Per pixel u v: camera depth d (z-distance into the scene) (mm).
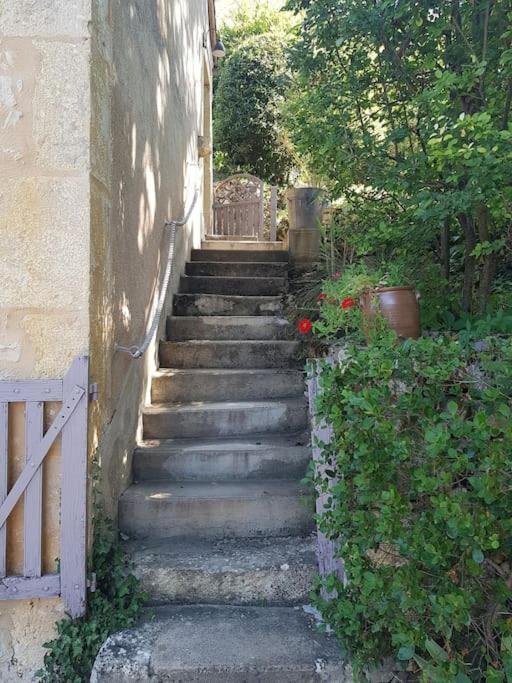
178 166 4359
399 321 2049
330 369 1798
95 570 2045
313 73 2762
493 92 2252
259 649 1832
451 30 2348
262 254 5137
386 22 2305
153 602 2141
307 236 4836
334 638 1896
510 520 1397
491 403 1554
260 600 2145
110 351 2326
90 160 1966
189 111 5020
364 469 1573
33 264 1952
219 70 10234
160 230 3551
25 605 1949
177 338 3922
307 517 2482
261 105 9492
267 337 3939
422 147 2422
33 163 1940
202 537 2453
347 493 1745
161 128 3559
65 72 1939
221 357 3646
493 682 1351
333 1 2469
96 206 2055
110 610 1974
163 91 3619
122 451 2547
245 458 2754
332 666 1753
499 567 1562
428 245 2863
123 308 2566
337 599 1801
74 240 1958
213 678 1737
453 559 1510
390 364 1540
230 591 2145
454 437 1516
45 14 1929
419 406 1539
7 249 1945
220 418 3047
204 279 4500
